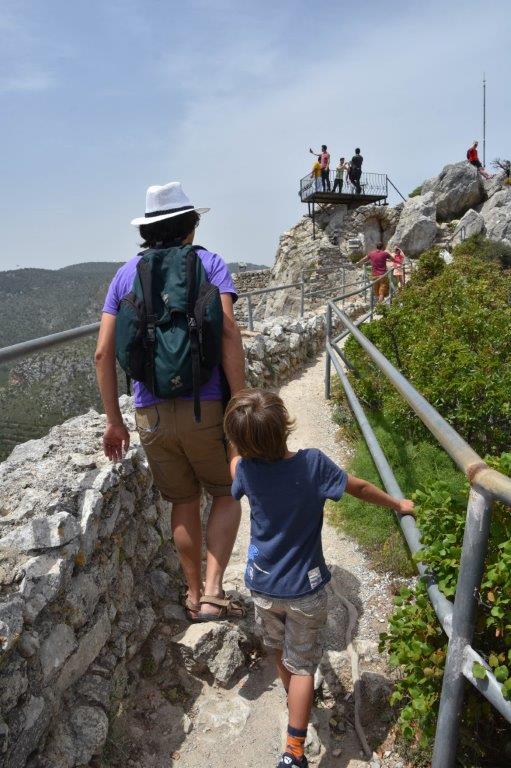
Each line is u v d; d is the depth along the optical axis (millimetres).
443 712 1909
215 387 2746
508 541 1982
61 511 2768
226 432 2357
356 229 29984
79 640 2496
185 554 3049
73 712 2400
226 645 2949
